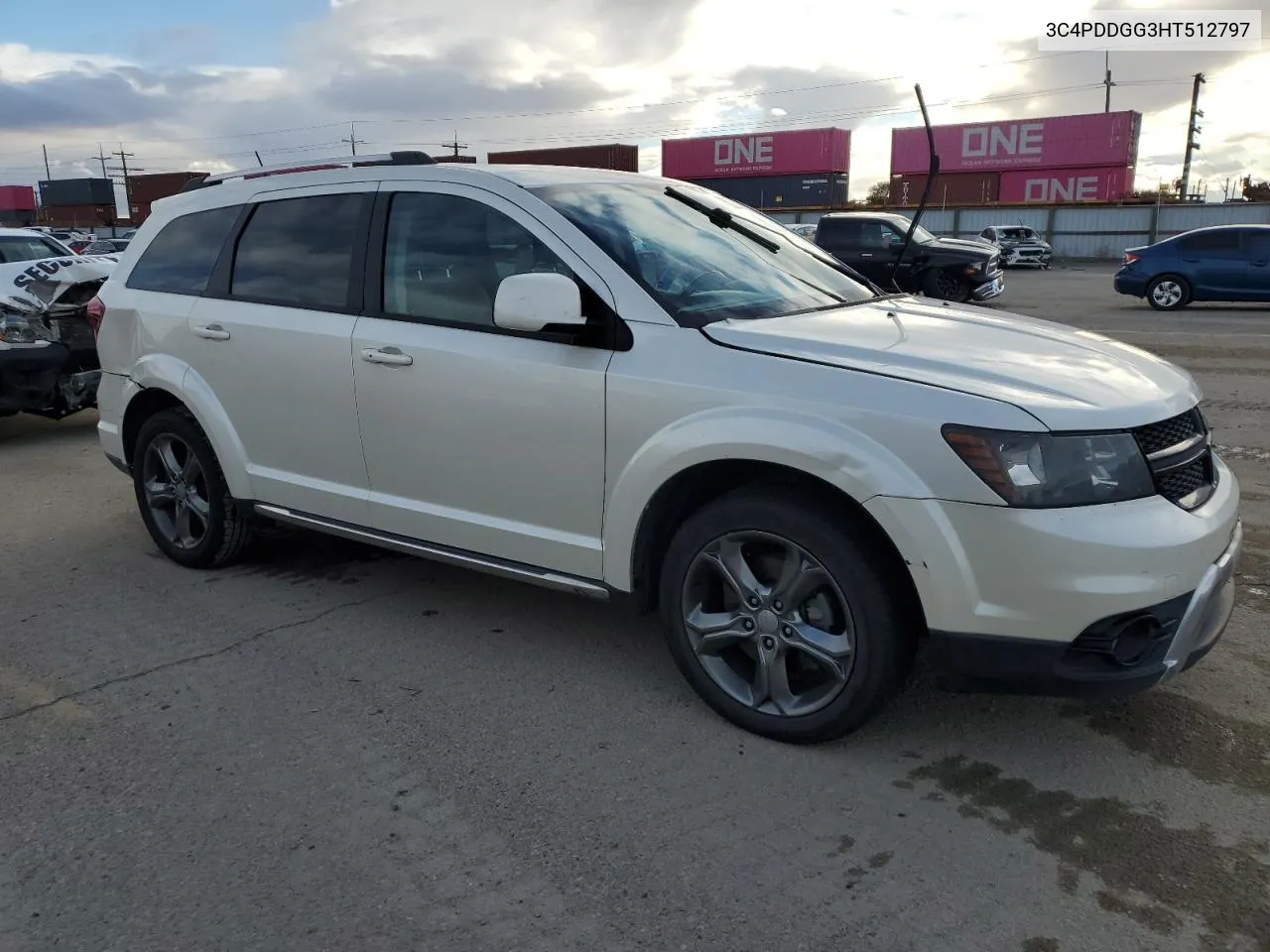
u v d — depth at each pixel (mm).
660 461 3188
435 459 3805
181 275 4773
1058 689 2805
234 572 4918
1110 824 2799
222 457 4559
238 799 2990
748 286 3699
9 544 5410
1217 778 3008
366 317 3975
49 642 4133
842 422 2895
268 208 4461
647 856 2697
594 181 3996
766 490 3104
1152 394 3012
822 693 3141
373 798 2984
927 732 3303
